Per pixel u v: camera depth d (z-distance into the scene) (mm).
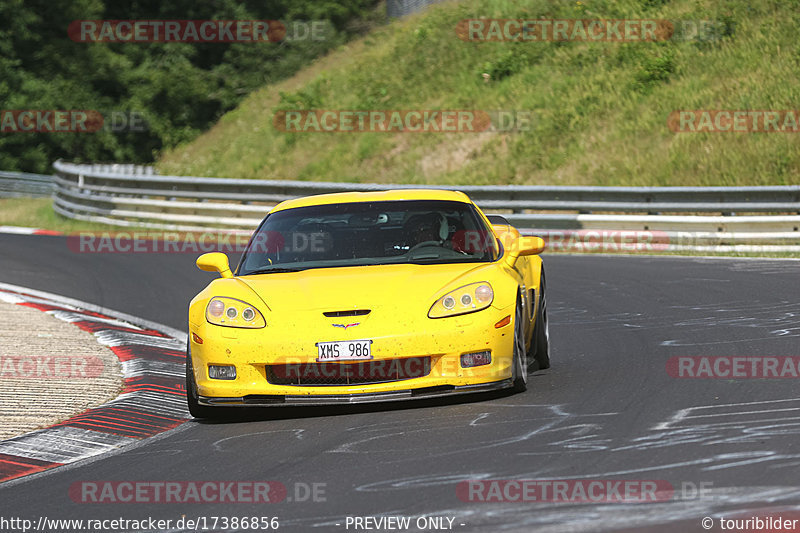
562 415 20875
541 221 63750
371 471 17422
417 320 22078
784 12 90562
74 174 85875
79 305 45406
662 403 21516
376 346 21766
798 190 56812
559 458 17359
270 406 23234
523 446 18406
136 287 50406
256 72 151625
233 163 110812
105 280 53031
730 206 58719
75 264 59438
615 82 91750
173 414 25016
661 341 30047
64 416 24344
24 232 79688
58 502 17078
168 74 150000
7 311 41625
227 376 22531
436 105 103188
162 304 45281
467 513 14461
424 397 22062
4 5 144375
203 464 19250
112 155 147500
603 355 28547
